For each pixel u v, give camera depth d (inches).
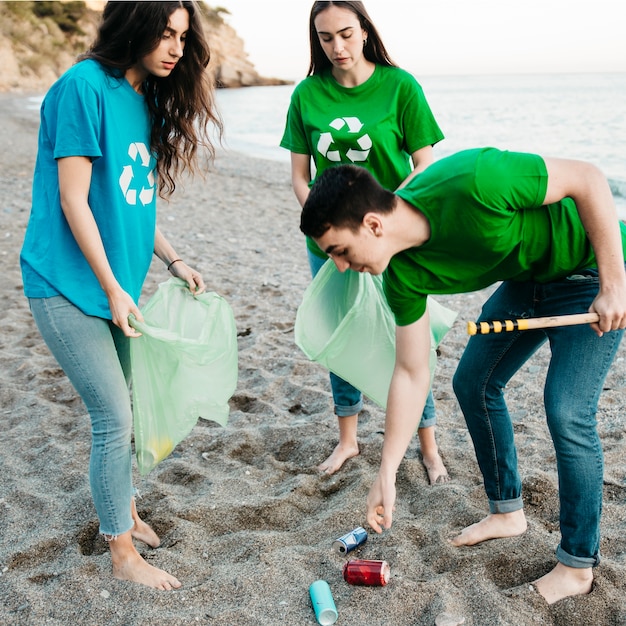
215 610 96.7
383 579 98.1
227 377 114.3
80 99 91.1
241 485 128.8
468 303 229.1
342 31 114.2
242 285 251.3
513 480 108.4
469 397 105.7
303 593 99.7
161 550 109.3
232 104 1733.5
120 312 95.7
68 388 170.4
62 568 104.4
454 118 1074.7
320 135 121.3
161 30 92.4
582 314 88.1
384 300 115.3
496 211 82.7
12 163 532.7
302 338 118.9
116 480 99.9
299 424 150.2
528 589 96.9
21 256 97.2
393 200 84.7
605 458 132.2
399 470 131.0
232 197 441.4
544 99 1536.7
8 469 133.6
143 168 102.6
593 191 84.7
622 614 93.4
